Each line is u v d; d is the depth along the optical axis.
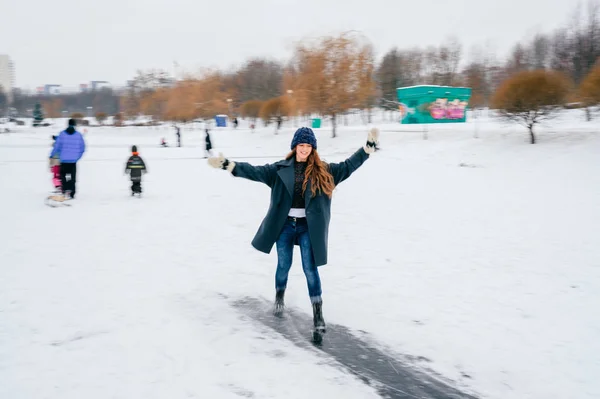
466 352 3.84
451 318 4.49
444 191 12.54
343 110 33.88
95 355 3.69
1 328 4.14
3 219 8.99
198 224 8.74
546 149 17.73
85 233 7.92
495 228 8.18
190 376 3.40
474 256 6.54
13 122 86.38
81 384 3.26
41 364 3.53
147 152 31.77
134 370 3.47
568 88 19.45
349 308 4.75
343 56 33.34
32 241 7.30
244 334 4.15
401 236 7.77
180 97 74.19
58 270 5.84
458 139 23.02
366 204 10.92
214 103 73.31
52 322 4.29
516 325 4.32
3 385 3.23
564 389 3.30
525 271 5.86
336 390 3.27
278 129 42.84
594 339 4.03
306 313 4.65
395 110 56.97
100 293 5.07
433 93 36.62
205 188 13.80
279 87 90.06
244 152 31.62
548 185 12.50
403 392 3.28
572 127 23.69
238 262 6.31
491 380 3.44
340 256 6.63
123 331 4.14
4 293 5.00
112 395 3.13
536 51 69.44
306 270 4.18
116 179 15.96
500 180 14.05
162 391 3.19
